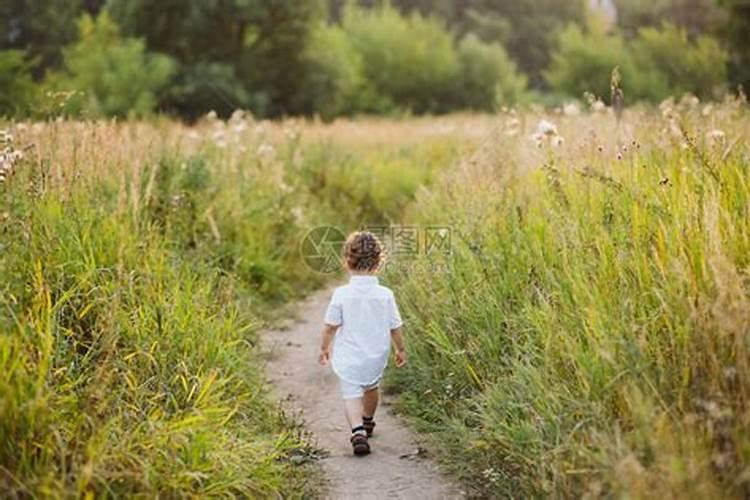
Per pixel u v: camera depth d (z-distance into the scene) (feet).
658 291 14.34
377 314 18.33
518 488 14.76
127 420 14.79
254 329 25.13
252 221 32.37
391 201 44.80
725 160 18.33
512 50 236.63
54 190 20.57
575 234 17.44
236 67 114.62
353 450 17.54
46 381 14.17
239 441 15.62
